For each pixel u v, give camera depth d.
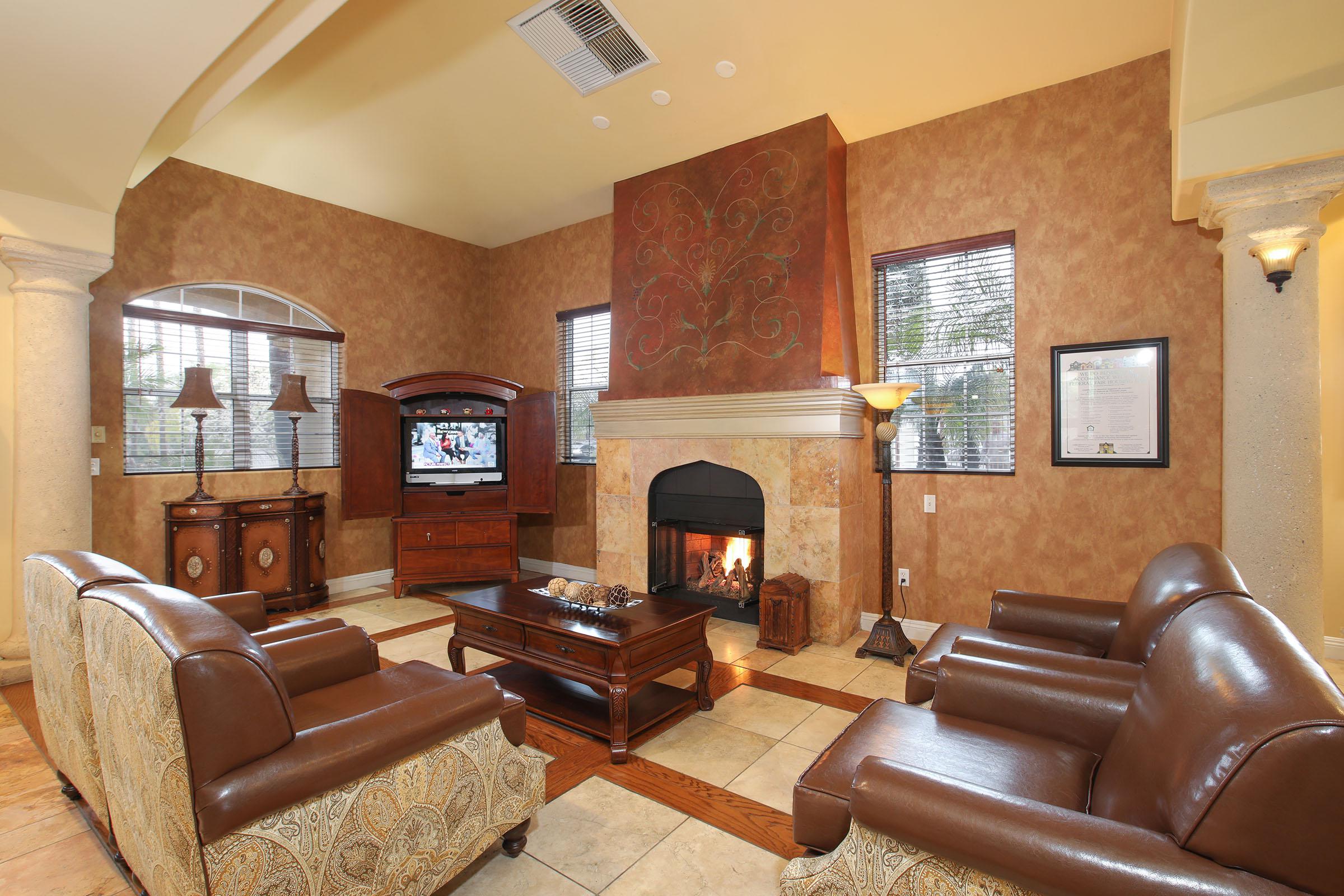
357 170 4.73
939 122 3.99
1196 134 2.52
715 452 4.36
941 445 4.08
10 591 3.66
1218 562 1.80
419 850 1.68
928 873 1.23
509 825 1.94
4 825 2.20
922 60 3.41
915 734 1.73
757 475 4.20
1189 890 0.93
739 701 3.18
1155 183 3.36
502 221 5.81
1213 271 3.23
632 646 2.64
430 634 4.30
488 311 6.61
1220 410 3.22
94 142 3.14
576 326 5.96
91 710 1.92
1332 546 3.47
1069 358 3.59
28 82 2.71
